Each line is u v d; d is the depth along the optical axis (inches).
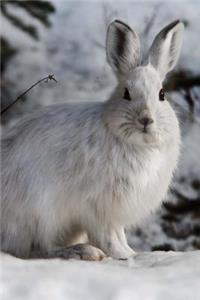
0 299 262.8
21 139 423.2
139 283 288.8
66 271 309.1
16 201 414.9
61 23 723.4
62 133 413.4
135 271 327.0
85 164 402.9
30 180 411.5
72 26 719.7
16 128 435.8
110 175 402.0
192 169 633.6
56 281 283.0
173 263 352.2
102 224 412.2
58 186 408.8
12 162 418.6
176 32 441.1
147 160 406.0
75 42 706.2
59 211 413.4
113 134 402.6
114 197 404.8
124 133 396.2
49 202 410.3
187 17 722.8
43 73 681.0
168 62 441.4
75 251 404.8
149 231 605.6
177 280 300.8
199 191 625.3
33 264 332.5
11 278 285.4
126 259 395.5
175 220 613.9
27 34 707.4
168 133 403.2
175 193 621.0
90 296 270.2
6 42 694.5
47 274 297.7
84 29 716.0
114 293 273.3
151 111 392.2
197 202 621.3
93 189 403.5
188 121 652.1
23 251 421.1
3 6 714.8
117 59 429.7
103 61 685.9
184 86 667.4
